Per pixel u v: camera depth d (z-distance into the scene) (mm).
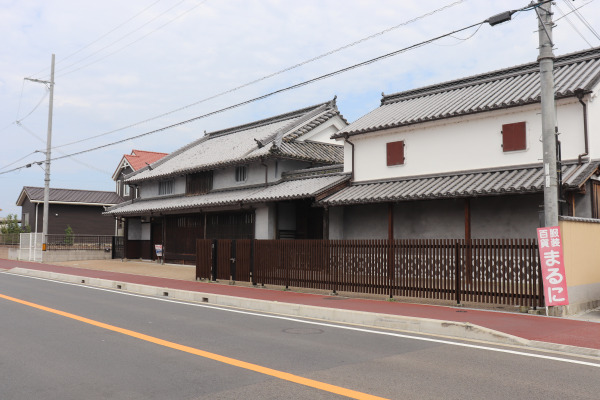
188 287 15719
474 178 14930
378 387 5539
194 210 23875
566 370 6328
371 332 9016
